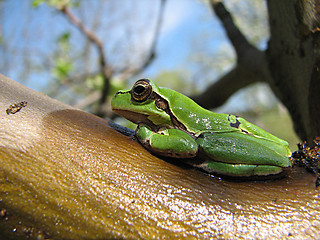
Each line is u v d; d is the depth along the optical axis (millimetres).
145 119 63
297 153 53
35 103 53
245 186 47
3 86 54
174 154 50
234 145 50
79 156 45
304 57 71
